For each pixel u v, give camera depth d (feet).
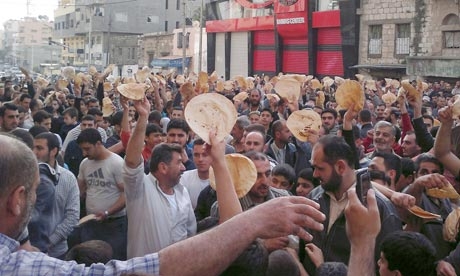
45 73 286.66
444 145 16.48
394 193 13.51
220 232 7.46
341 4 116.98
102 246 12.40
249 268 8.14
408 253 10.39
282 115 37.70
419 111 23.36
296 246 13.56
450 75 96.32
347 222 8.31
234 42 151.94
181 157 17.93
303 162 27.27
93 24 239.71
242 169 12.37
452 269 11.64
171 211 17.46
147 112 16.85
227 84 68.03
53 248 19.12
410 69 103.09
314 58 126.11
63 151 31.71
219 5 157.48
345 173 13.84
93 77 66.39
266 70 140.46
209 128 10.59
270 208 7.62
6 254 6.81
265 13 140.97
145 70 39.99
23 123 35.22
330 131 32.83
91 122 31.53
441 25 100.53
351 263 8.09
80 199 22.13
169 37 186.39
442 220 14.69
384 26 110.52
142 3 246.06
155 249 17.08
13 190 6.89
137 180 16.90
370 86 68.08
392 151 25.53
